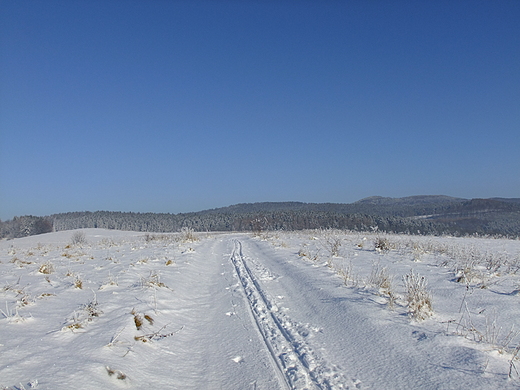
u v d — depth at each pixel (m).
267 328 6.73
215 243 27.11
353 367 4.95
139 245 22.05
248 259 16.16
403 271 11.09
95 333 5.72
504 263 11.51
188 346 6.07
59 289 8.54
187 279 11.53
